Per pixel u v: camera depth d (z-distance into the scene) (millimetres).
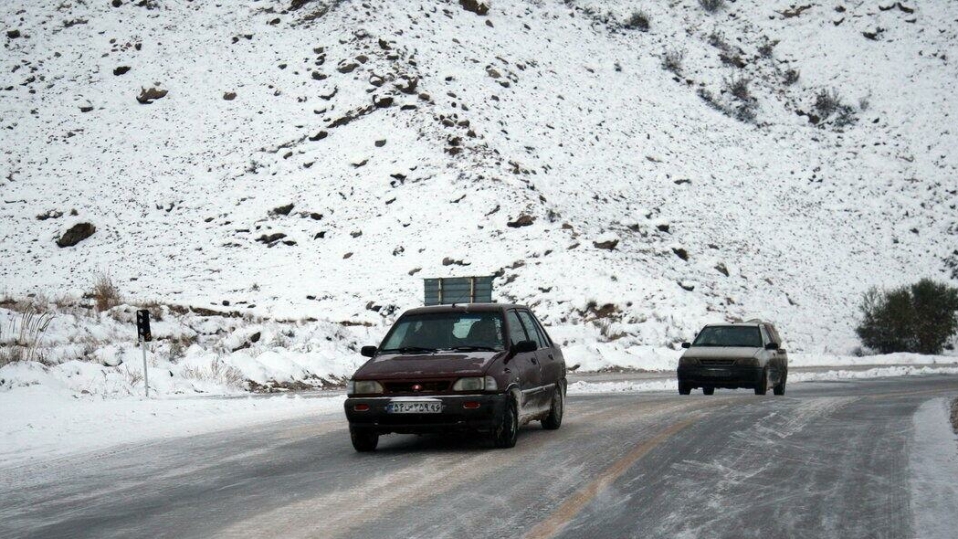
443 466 9930
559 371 13312
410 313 12352
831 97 74250
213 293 45812
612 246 46188
